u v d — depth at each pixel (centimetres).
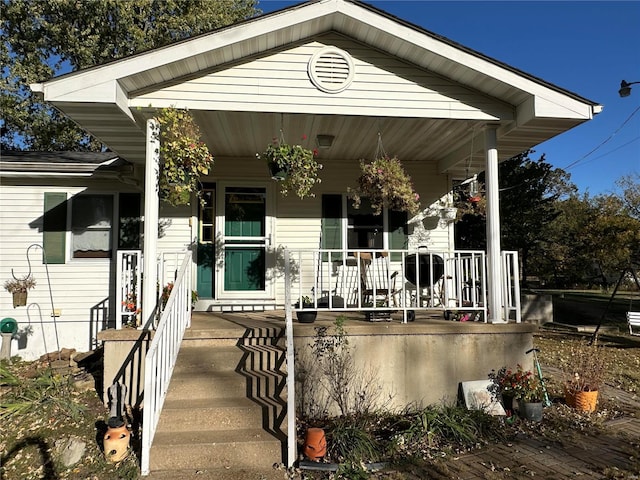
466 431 447
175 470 374
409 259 723
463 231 1994
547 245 2403
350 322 562
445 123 591
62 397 516
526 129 580
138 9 1502
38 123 1491
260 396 452
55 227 787
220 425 414
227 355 489
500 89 543
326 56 533
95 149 1712
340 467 372
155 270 521
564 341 1006
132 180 767
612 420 506
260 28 489
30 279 780
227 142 692
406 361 524
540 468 386
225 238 761
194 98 514
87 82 460
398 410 516
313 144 710
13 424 468
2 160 789
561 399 565
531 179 1942
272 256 767
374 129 627
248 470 373
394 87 544
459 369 530
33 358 767
